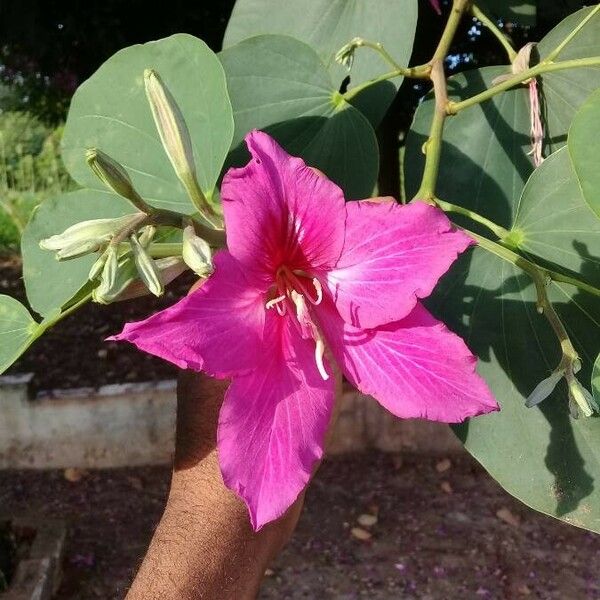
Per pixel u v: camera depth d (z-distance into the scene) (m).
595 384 0.24
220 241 0.23
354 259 0.24
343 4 0.32
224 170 0.30
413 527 1.06
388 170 0.80
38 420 1.16
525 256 0.28
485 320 0.28
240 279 0.22
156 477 1.16
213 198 0.28
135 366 1.40
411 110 0.82
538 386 0.25
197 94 0.27
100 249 0.21
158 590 0.29
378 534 1.05
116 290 0.21
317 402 0.23
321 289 0.24
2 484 1.15
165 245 0.23
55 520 1.01
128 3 1.00
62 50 1.12
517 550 1.01
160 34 1.03
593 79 0.31
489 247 0.26
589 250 0.27
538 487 0.27
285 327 0.24
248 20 0.33
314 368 0.24
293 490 0.22
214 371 0.21
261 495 0.21
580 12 0.31
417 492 1.12
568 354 0.25
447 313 0.28
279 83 0.31
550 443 0.27
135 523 1.07
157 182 0.28
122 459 1.18
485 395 0.23
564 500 0.27
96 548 1.02
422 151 0.30
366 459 1.19
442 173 0.31
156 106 0.23
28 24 1.06
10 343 0.26
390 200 0.24
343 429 1.20
